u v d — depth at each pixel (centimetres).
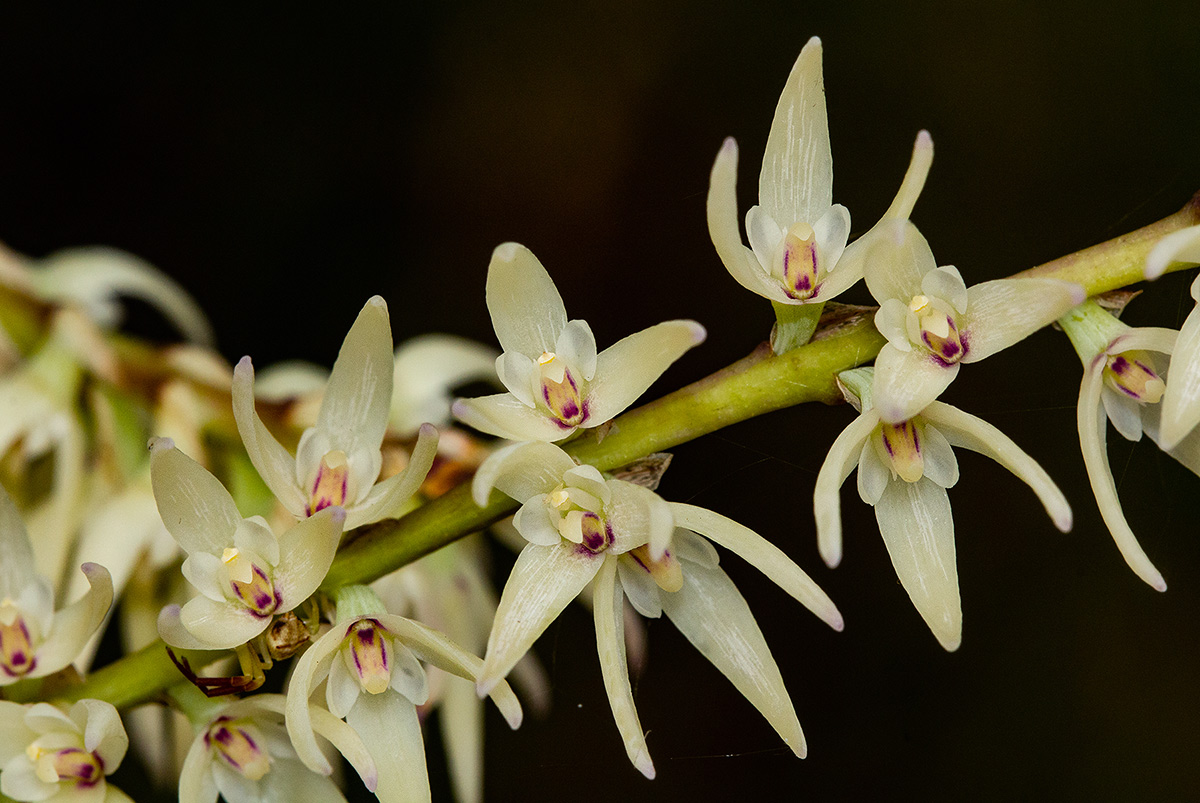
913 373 21
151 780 27
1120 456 31
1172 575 32
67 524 24
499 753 31
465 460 24
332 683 21
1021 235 33
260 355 33
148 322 32
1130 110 33
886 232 20
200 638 21
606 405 21
